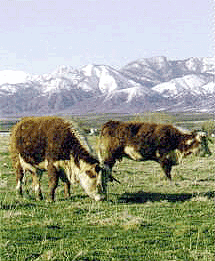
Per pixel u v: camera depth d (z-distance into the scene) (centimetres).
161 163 1928
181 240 959
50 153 1454
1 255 839
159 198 1516
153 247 907
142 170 2380
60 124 1475
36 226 1067
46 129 1480
